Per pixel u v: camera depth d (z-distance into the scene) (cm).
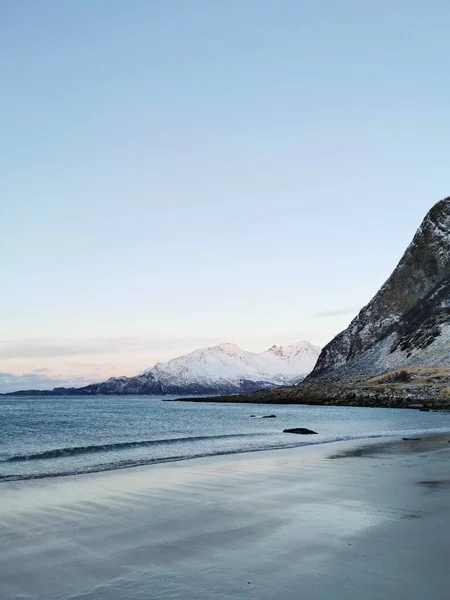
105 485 1669
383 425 5434
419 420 6356
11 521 1177
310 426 5419
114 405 15575
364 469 2008
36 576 807
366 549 920
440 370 13300
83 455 2606
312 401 12862
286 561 861
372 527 1080
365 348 19038
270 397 15200
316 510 1261
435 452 2633
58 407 12850
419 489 1551
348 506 1305
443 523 1115
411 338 16812
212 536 1034
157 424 5969
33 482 1734
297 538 1003
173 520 1180
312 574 794
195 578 788
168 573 812
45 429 4900
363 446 3003
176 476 1861
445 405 9425
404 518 1165
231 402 17650
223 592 727
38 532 1079
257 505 1338
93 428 5119
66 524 1148
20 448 3047
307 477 1812
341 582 757
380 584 747
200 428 5212
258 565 843
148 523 1154
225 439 3684
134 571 826
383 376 14125
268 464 2202
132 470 2034
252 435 4097
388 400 10625
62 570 835
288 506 1316
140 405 15575
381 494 1473
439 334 15688
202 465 2189
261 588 739
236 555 902
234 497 1457
